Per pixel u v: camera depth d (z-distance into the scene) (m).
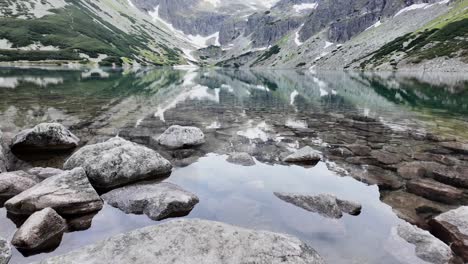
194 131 16.84
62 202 8.78
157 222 8.57
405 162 13.57
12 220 8.55
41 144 14.46
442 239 7.62
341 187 10.97
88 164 11.04
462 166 12.94
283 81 76.00
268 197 10.09
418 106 31.72
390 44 159.38
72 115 23.52
